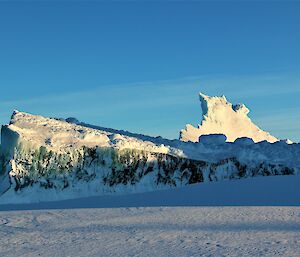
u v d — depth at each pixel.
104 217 26.91
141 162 53.06
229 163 55.94
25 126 56.88
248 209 28.38
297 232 19.56
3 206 44.19
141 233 20.31
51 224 24.59
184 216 26.00
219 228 21.20
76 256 15.80
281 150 62.69
